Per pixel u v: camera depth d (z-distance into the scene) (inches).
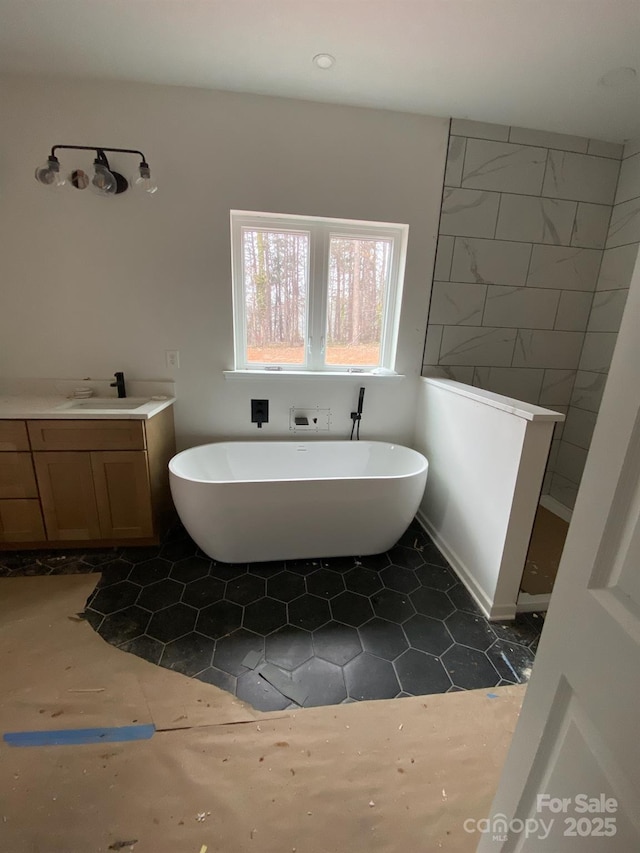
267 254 89.8
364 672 55.3
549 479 110.3
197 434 94.6
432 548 86.4
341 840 37.2
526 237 92.0
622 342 19.6
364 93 75.9
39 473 73.1
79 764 42.4
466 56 64.0
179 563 77.3
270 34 60.3
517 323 96.8
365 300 95.7
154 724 47.0
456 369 98.0
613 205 92.7
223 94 76.7
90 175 77.0
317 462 96.3
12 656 55.5
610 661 19.3
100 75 72.3
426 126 83.5
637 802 17.2
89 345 85.8
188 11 55.9
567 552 22.8
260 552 76.6
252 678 53.6
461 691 53.1
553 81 69.4
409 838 37.5
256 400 94.2
